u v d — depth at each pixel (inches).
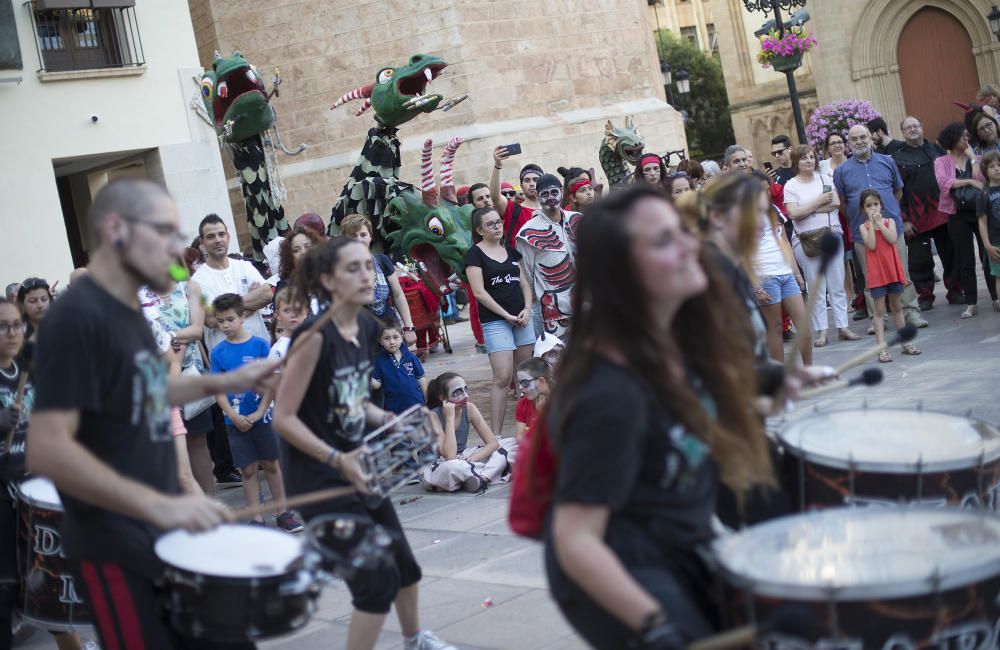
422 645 179.9
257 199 512.7
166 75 645.9
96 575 135.9
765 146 1592.0
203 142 656.4
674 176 380.2
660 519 105.4
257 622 127.3
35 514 176.4
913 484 123.3
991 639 99.8
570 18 898.1
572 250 351.6
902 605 95.3
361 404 166.9
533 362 305.0
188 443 306.8
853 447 132.2
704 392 112.2
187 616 130.4
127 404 128.6
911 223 461.7
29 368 201.0
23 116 605.9
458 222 508.4
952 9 1237.7
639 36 936.3
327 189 871.7
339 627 208.5
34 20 606.5
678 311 113.8
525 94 874.8
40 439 123.3
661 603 101.2
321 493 135.8
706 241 150.9
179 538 136.3
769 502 132.5
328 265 161.3
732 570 100.7
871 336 420.8
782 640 95.3
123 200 127.2
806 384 140.5
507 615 198.4
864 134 412.8
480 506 280.7
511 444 308.5
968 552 102.0
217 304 293.7
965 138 437.1
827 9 1293.1
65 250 616.4
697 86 1882.4
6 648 192.1
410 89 518.0
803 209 416.8
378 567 158.1
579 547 100.0
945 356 359.9
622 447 100.0
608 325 104.2
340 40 863.1
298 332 165.0
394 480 166.9
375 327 173.3
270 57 874.1
